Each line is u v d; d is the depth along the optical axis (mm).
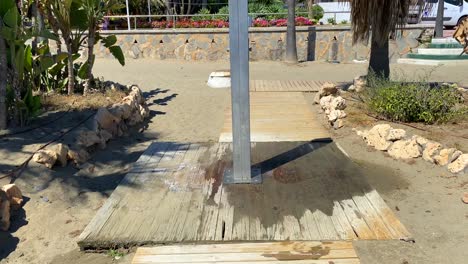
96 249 3443
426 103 5918
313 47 14688
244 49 4074
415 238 3439
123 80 11023
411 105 5887
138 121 7059
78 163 5000
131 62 14352
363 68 13016
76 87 7730
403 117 5949
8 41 5574
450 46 13711
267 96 8664
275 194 4141
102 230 3572
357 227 3543
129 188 4359
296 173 4625
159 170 4805
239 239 3408
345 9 17000
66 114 6219
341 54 14625
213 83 10195
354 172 4625
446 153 4738
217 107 8180
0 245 3561
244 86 4176
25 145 5027
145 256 3238
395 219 3656
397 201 4094
